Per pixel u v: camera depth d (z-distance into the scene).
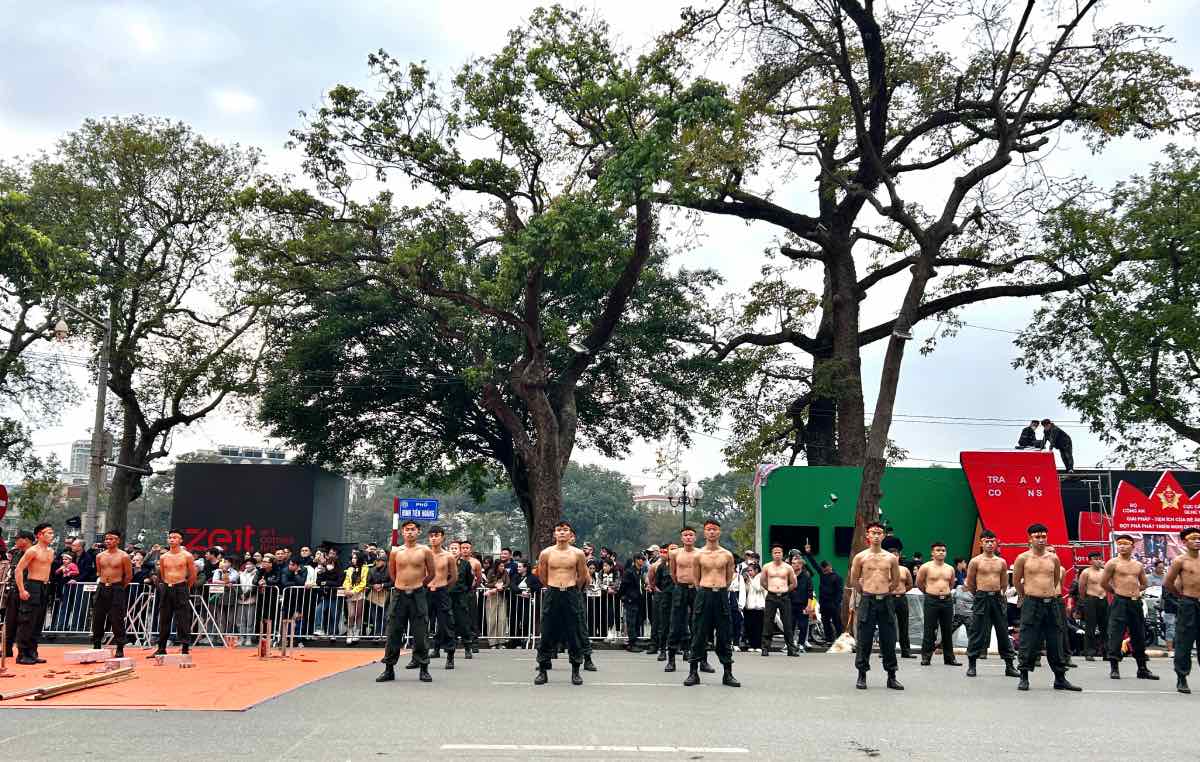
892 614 13.40
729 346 36.66
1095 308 32.31
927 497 26.94
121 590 16.02
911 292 27.23
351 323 36.03
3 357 37.16
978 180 28.34
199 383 37.59
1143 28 28.44
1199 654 13.65
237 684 12.64
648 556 21.27
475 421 40.38
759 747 8.45
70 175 35.00
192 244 37.12
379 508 109.62
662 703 11.22
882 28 29.97
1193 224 29.03
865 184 31.83
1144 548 24.19
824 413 36.47
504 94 27.55
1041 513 25.80
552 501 29.83
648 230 28.25
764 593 20.66
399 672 14.70
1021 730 9.61
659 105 25.67
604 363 38.09
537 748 8.22
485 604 21.61
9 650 15.66
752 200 32.06
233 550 33.12
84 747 8.16
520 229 29.47
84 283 33.47
